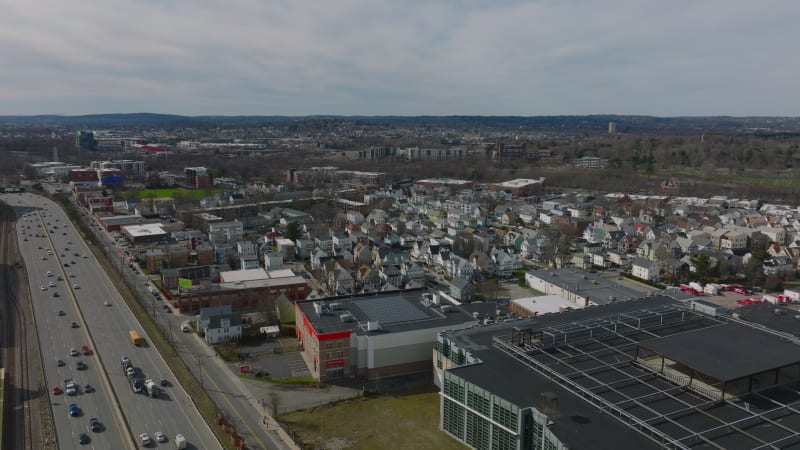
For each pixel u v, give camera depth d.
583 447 77.69
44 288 186.00
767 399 91.25
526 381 97.75
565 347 111.12
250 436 103.12
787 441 78.88
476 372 101.44
